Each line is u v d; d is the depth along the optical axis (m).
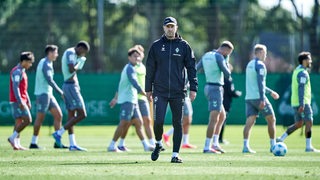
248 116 46.03
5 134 72.69
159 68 36.03
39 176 29.81
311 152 46.09
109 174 30.42
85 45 48.69
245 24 109.81
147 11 107.25
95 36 108.50
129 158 39.53
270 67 109.88
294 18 108.31
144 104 49.12
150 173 30.83
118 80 81.12
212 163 36.19
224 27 107.75
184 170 32.19
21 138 65.62
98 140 62.97
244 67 109.44
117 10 110.25
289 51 109.00
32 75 78.75
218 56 45.16
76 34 107.69
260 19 110.94
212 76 45.28
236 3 111.75
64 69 48.59
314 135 71.12
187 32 132.38
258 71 45.66
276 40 110.38
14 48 103.25
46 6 103.81
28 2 125.69
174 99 36.06
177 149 36.41
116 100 51.22
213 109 45.16
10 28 102.88
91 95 80.94
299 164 36.09
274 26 110.44
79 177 29.34
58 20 105.81
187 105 51.59
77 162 36.66
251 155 42.66
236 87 80.62
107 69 109.44
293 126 48.50
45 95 49.84
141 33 109.44
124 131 47.91
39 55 102.31
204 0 132.75
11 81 48.78
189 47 36.25
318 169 33.44
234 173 31.08
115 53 109.56
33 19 102.81
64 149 48.72
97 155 42.28
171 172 31.28
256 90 45.75
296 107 47.81
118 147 48.06
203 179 28.72
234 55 124.56
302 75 47.44
